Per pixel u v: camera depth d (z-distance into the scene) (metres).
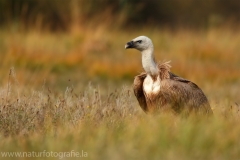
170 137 13.51
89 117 16.03
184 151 12.76
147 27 54.75
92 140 13.35
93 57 35.16
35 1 51.91
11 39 38.09
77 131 14.35
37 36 39.47
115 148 12.67
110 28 45.84
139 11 55.91
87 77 30.31
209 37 42.41
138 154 12.48
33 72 30.20
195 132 13.52
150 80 16.97
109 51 38.19
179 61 34.09
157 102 16.84
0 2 50.56
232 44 40.78
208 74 30.92
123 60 34.34
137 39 17.36
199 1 61.19
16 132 15.39
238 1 61.66
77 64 32.53
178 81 16.72
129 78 30.59
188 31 47.72
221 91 26.16
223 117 15.91
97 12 45.94
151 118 15.56
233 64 36.25
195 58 37.19
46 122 15.58
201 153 12.72
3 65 31.16
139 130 13.79
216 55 37.50
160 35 45.03
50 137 14.05
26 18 50.59
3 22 50.38
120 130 14.59
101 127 14.44
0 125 15.83
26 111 16.39
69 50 36.81
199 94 16.92
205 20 59.84
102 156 12.36
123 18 50.38
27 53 32.50
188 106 16.56
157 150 12.73
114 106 17.44
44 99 17.83
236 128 14.39
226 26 47.59
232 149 13.20
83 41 39.44
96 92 18.72
